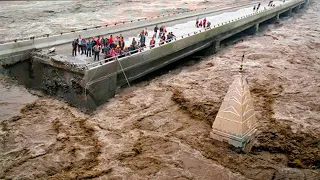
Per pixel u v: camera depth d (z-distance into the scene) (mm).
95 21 57500
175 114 27359
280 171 20516
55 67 28203
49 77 29188
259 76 36688
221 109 22656
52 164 20438
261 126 25703
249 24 56531
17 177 19125
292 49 48688
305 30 63031
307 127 25891
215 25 46250
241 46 49969
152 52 32562
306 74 38000
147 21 46062
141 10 71812
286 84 34750
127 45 34500
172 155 21719
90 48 30062
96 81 26875
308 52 47375
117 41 31703
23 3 72500
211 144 22953
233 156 21734
